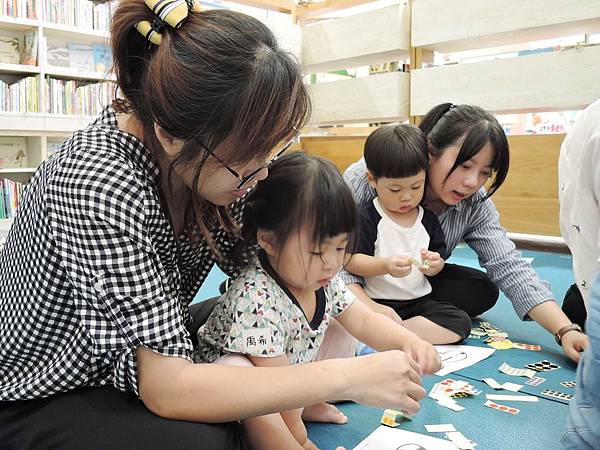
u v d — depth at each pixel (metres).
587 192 1.11
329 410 0.98
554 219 2.73
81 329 0.69
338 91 3.50
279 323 0.85
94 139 0.71
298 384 0.68
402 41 3.19
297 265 0.84
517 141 2.78
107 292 0.65
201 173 0.67
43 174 0.73
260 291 0.85
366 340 0.99
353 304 1.01
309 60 3.65
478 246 1.51
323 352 1.06
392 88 3.24
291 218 0.83
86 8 3.44
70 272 0.66
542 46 3.42
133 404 0.70
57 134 3.39
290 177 0.84
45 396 0.72
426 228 1.43
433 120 1.38
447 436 0.90
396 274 1.28
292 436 0.78
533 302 1.34
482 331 1.46
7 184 3.31
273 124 0.63
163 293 0.68
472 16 2.84
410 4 3.18
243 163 0.65
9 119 3.16
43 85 3.32
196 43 0.63
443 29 2.97
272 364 0.82
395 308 1.41
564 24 2.57
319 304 0.94
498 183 1.39
